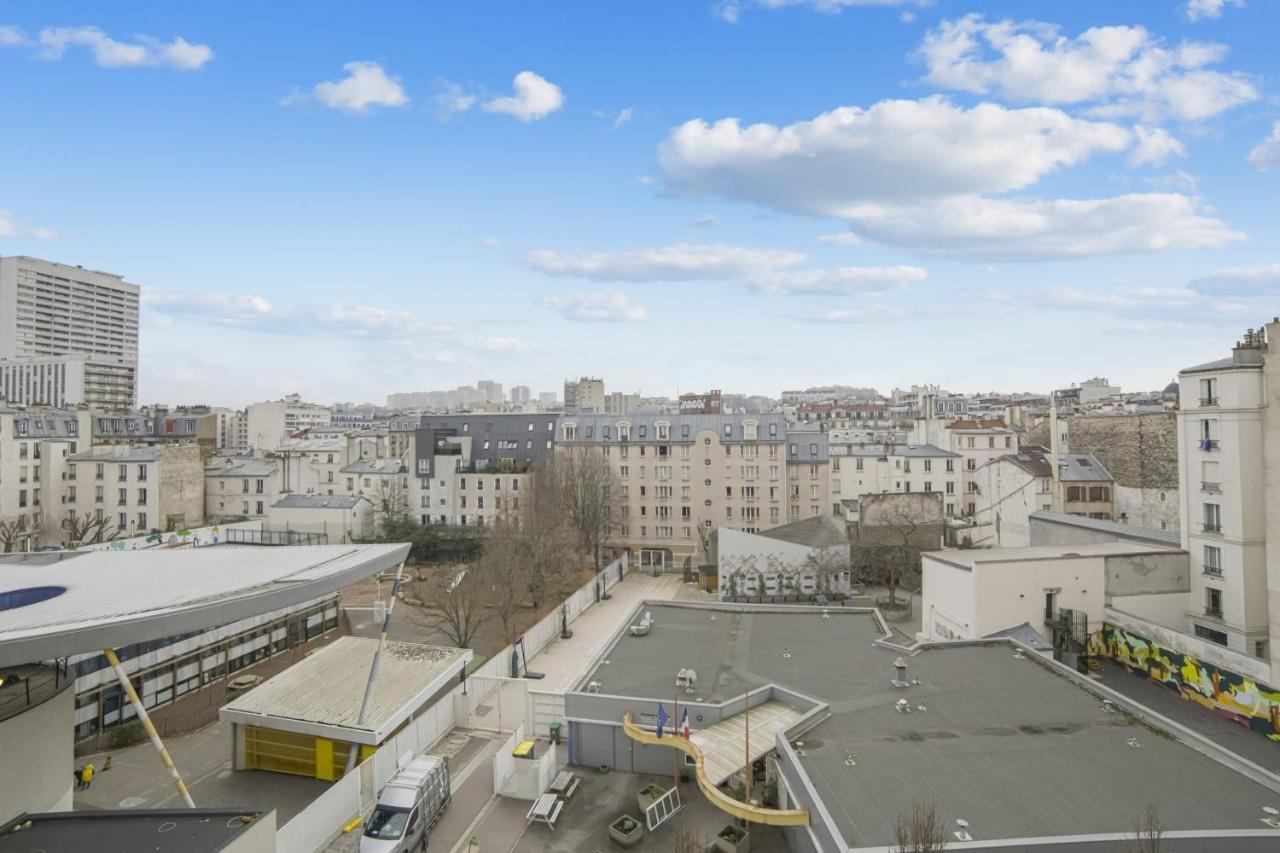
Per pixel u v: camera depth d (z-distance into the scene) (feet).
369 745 104.78
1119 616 138.41
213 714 131.75
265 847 57.36
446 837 93.81
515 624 192.65
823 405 631.56
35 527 250.78
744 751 93.09
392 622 195.11
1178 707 119.85
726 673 115.44
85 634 56.90
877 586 229.66
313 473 327.06
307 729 106.42
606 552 270.87
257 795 104.53
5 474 251.19
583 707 108.58
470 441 295.69
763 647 127.54
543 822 95.14
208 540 236.22
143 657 131.23
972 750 84.99
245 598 68.90
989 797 73.77
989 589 140.15
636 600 224.12
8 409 315.78
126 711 128.06
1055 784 76.28
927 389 552.41
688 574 255.70
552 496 253.03
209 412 452.35
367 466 311.68
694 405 542.16
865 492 296.10
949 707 98.12
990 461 260.83
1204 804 71.72
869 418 556.10
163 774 110.42
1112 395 565.53
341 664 129.59
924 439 335.67
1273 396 113.29
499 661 148.77
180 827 56.85
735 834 86.02
